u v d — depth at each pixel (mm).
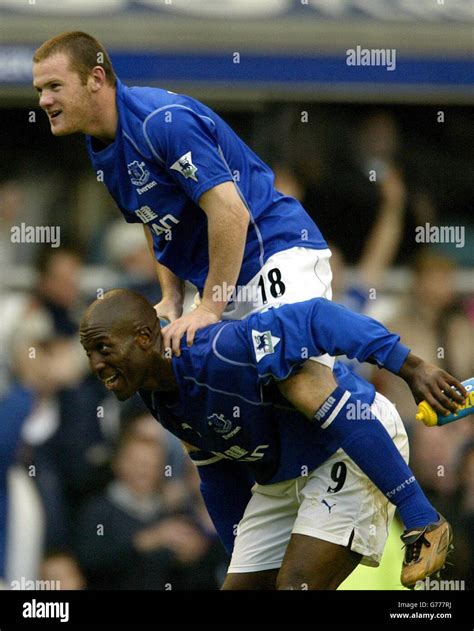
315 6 29844
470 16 30375
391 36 29984
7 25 28906
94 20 29094
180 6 29406
